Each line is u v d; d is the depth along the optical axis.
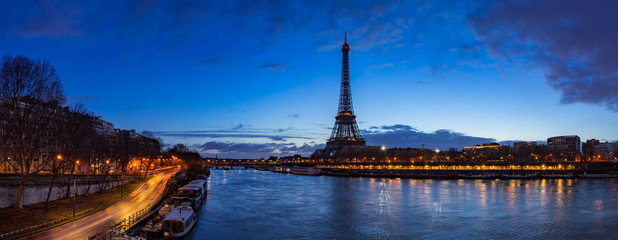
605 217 105.19
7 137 77.56
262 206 126.12
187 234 80.50
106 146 143.25
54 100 79.75
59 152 100.69
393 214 110.69
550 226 94.56
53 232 66.56
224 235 84.62
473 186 198.75
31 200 84.50
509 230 90.75
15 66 72.25
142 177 190.25
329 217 106.25
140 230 73.19
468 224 96.75
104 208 94.19
